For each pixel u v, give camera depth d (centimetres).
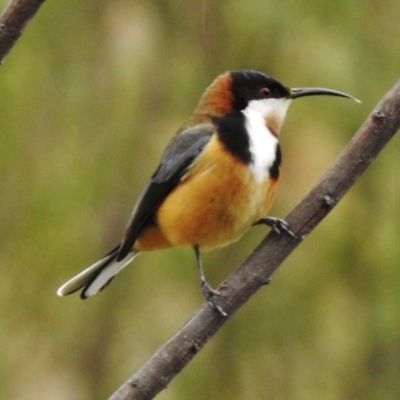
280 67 1274
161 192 901
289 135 1237
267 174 883
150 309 1234
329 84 1251
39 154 1250
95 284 956
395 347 1222
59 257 1230
